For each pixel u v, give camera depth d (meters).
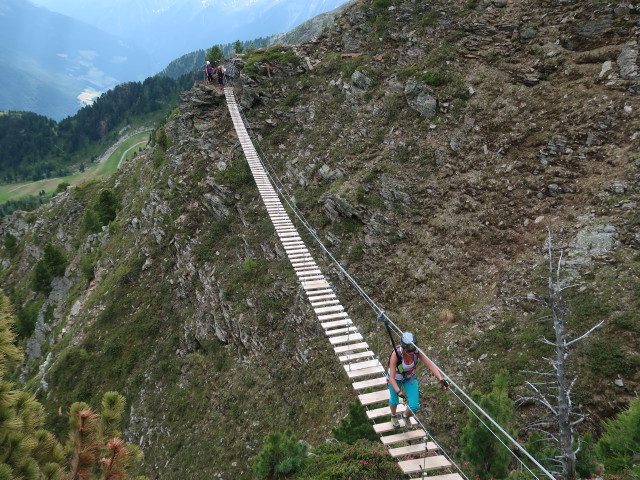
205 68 38.28
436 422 13.73
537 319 14.09
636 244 13.91
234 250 27.86
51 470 5.21
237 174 30.94
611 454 8.81
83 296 44.06
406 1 29.95
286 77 34.41
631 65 18.14
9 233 91.19
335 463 10.19
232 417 20.97
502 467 9.37
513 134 20.12
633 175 15.55
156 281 32.53
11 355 4.96
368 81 27.92
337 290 21.09
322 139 28.27
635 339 11.84
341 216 23.34
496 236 17.97
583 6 21.31
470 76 23.39
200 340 26.36
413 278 19.03
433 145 22.25
